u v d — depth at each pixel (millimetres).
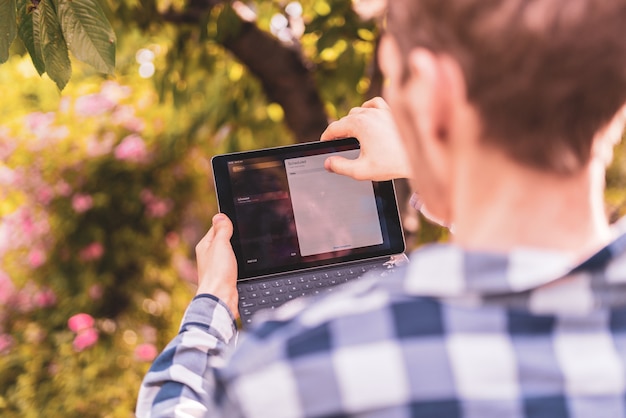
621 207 3965
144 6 2756
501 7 508
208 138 4109
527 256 509
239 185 1285
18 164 4102
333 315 525
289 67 2729
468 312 512
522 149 521
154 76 3430
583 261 502
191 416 864
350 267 1284
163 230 4246
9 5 1282
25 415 3629
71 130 4215
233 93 3420
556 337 510
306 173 1306
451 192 566
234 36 2623
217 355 930
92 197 4094
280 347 521
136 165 4180
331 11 2643
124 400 3744
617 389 500
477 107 523
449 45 525
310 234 1288
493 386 500
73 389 3686
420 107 546
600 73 508
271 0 2959
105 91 4297
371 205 1309
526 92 509
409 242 2373
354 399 502
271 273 1259
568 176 525
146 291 4145
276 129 3535
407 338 510
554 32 501
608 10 507
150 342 4074
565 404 496
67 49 1339
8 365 3740
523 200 529
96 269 4078
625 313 515
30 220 4043
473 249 521
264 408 513
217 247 1153
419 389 499
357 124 1256
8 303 3912
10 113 4559
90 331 3730
